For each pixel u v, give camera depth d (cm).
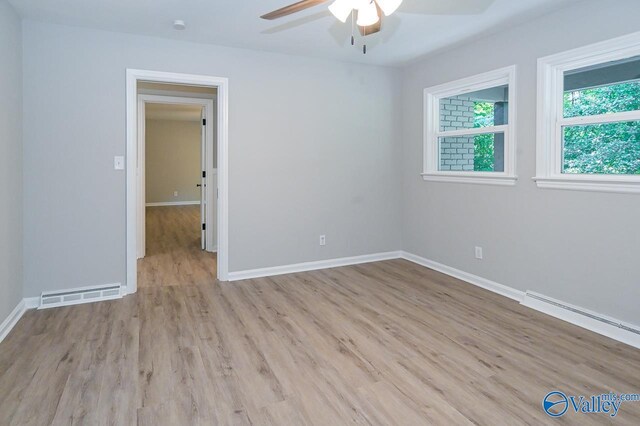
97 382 228
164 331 299
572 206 316
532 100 343
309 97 457
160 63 384
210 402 210
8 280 302
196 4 307
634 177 280
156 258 533
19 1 300
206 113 563
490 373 239
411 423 193
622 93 293
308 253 470
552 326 308
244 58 420
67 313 334
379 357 259
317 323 315
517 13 326
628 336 279
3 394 215
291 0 300
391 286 408
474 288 401
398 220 525
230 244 428
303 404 208
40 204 346
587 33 299
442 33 373
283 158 448
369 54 444
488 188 393
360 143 491
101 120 364
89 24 347
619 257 286
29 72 338
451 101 477
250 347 273
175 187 1176
